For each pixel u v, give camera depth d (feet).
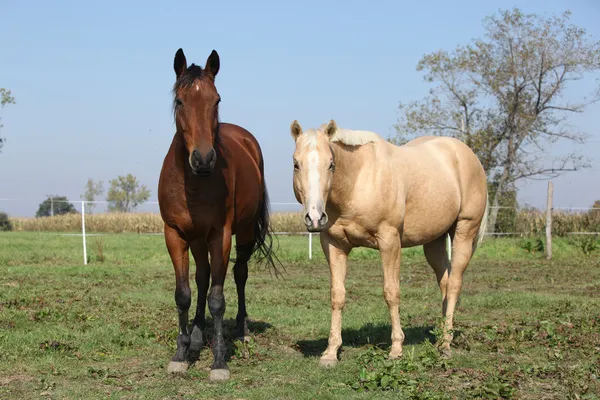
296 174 17.58
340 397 15.46
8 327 23.56
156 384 16.93
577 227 83.41
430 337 23.66
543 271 50.42
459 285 22.38
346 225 19.08
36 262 52.85
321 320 26.91
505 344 21.74
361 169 18.90
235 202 20.15
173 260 18.76
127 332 22.95
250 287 38.40
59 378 17.43
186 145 17.08
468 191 22.70
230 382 17.17
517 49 100.22
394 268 19.58
